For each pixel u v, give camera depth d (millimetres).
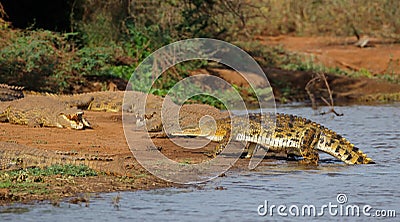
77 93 75188
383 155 49938
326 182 40656
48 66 74750
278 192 38062
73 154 41406
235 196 37000
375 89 100875
